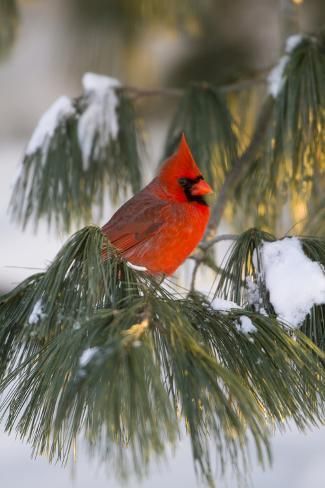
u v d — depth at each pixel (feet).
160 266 12.42
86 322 11.56
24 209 12.73
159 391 11.37
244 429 11.43
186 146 12.44
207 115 12.79
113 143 12.73
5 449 13.56
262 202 12.72
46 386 11.55
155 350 11.50
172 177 12.43
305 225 12.61
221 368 11.48
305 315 11.87
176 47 14.38
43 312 11.73
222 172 12.80
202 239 12.62
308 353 11.73
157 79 14.37
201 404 11.47
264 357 11.66
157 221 12.37
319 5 14.42
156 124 14.46
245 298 11.97
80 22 14.11
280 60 12.50
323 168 12.44
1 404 11.69
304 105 12.31
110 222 12.42
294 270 11.89
